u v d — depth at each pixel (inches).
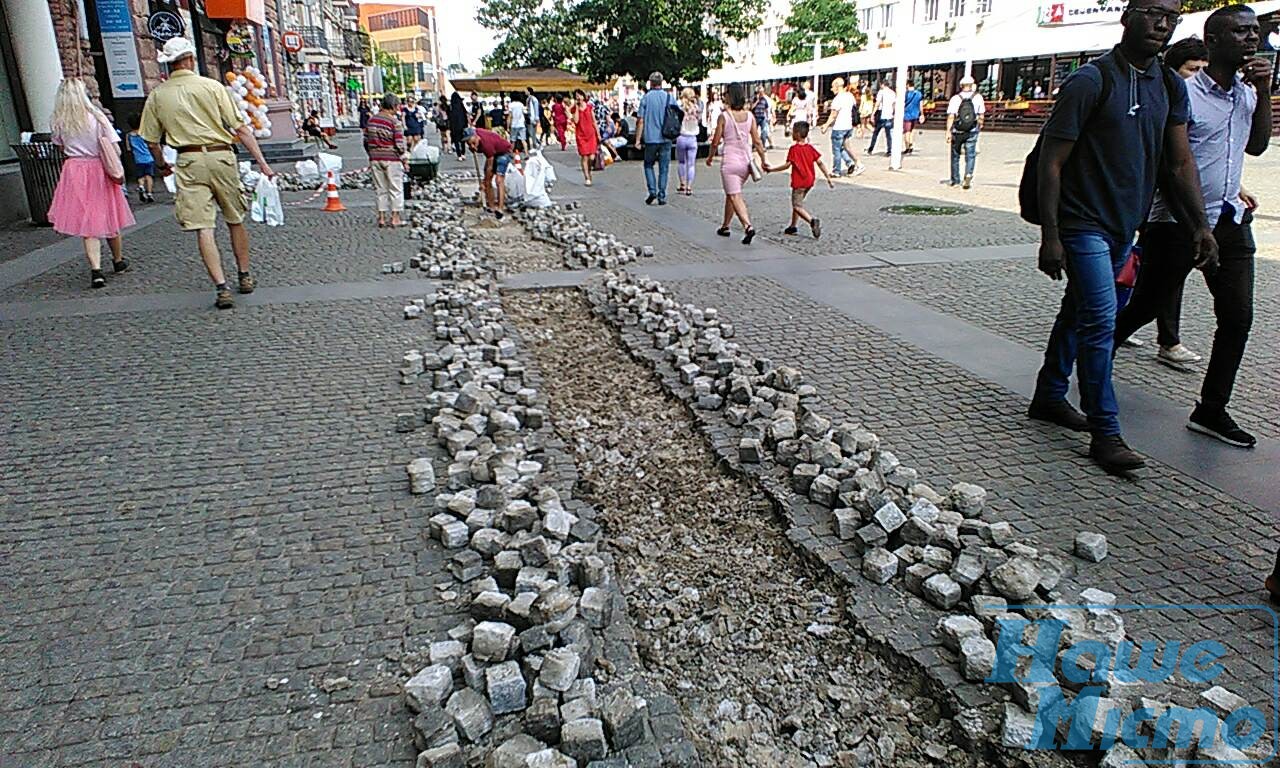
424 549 138.2
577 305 306.5
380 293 306.3
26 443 178.5
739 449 170.9
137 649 114.0
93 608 122.7
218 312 280.5
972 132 604.1
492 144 514.3
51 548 138.6
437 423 180.7
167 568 133.0
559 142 1178.6
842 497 147.5
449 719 98.2
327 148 1195.3
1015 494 152.8
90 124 305.3
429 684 102.5
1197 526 141.4
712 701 112.0
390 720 102.0
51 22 540.4
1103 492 153.2
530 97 1016.9
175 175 278.8
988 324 260.4
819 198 564.7
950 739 103.7
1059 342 177.9
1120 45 154.6
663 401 211.0
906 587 128.1
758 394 197.6
